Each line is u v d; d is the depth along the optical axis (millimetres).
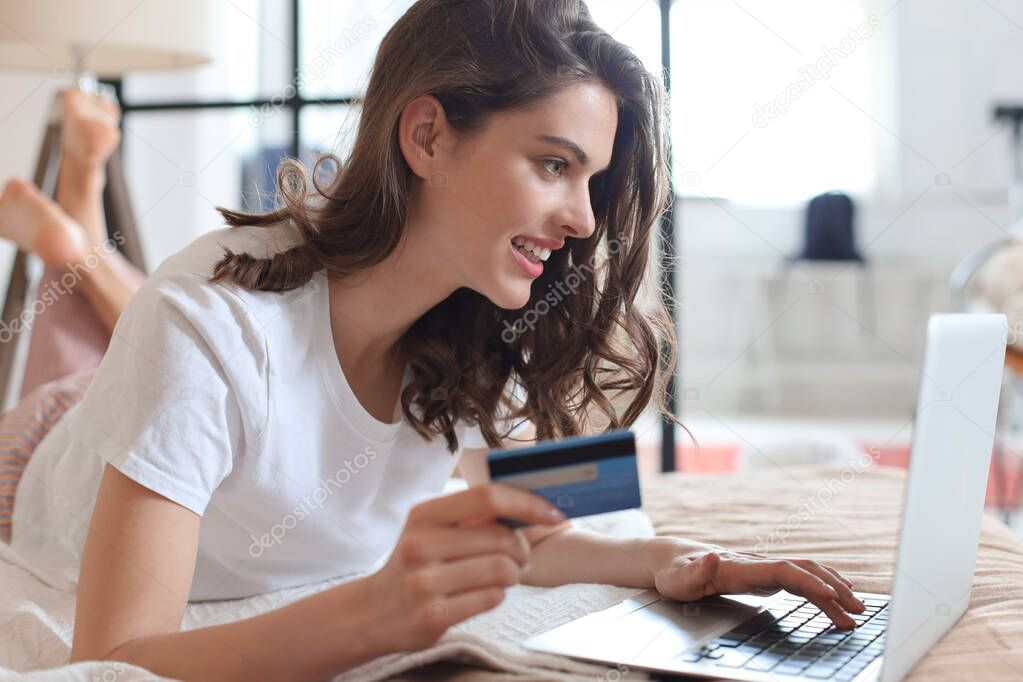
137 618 766
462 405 1096
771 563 879
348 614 692
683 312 5586
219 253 938
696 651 743
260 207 1297
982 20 5453
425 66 904
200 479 839
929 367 646
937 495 685
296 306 954
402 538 688
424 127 920
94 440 826
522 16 890
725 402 5520
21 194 1958
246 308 897
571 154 903
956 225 5438
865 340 5430
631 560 1012
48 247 1944
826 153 5543
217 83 3752
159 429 818
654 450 3869
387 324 999
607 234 1104
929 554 693
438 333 1076
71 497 1096
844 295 5434
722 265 5570
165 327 854
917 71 5512
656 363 1163
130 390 831
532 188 903
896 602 634
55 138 2291
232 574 1042
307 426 969
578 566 1041
